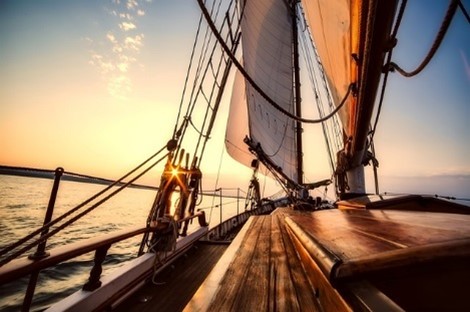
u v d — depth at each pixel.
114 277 3.45
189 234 6.25
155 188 5.29
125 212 51.91
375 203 4.46
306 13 6.82
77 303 2.79
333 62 4.10
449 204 4.35
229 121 17.47
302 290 2.16
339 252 1.54
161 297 3.81
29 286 2.36
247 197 14.79
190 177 6.38
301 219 3.90
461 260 1.11
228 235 9.63
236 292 2.13
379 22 2.01
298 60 18.72
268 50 17.30
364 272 1.24
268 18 17.61
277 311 1.79
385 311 0.96
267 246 3.94
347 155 5.78
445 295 1.11
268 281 2.39
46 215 2.55
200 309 1.83
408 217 2.32
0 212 35.44
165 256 4.73
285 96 17.81
